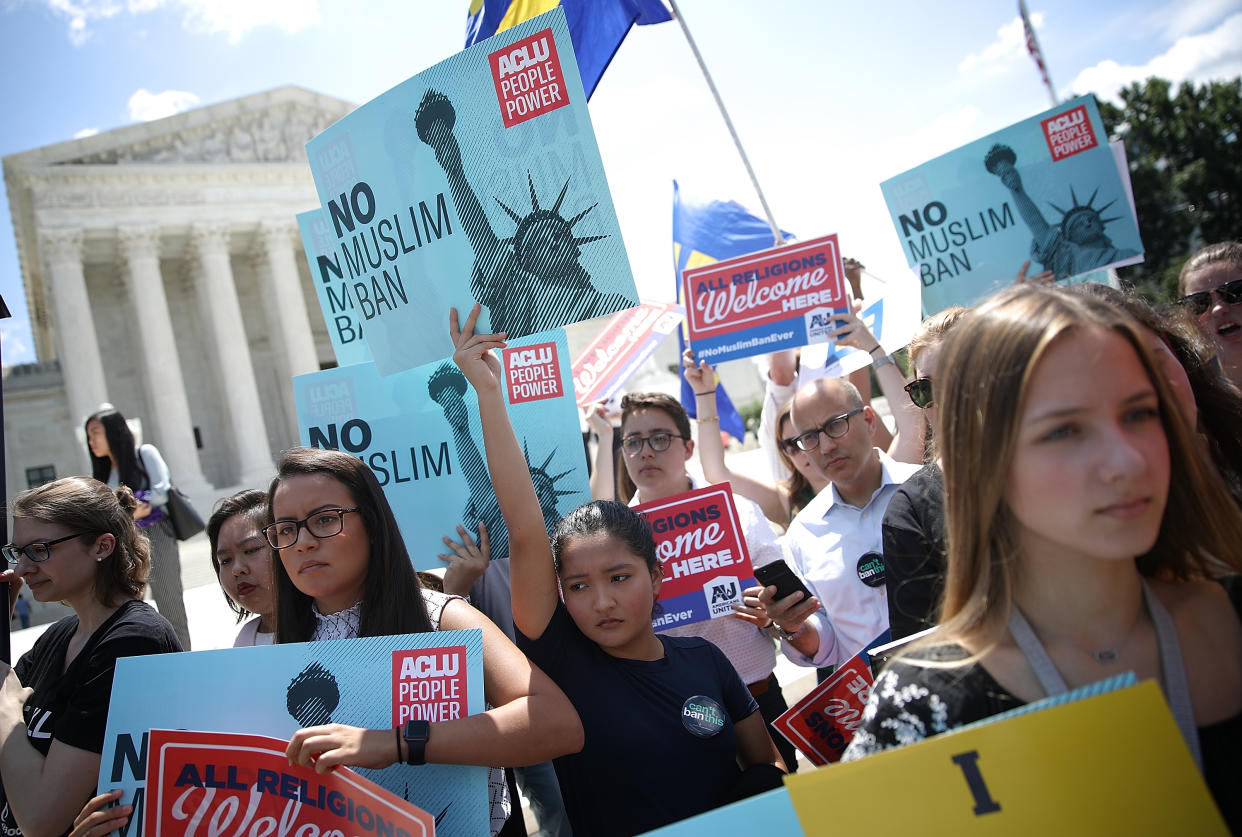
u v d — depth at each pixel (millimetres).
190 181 36719
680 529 3166
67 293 34062
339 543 2363
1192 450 1430
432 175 2887
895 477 3201
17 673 3012
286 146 39250
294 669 2133
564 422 3379
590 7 4977
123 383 39281
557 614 2520
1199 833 1106
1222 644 1374
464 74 2814
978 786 1190
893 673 1420
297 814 1842
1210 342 3250
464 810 2004
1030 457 1298
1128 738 1145
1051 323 1304
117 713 2152
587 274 2691
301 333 37812
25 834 2383
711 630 3410
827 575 3207
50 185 34312
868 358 4086
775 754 2578
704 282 3613
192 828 1866
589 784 2369
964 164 4301
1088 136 4141
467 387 3393
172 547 6379
